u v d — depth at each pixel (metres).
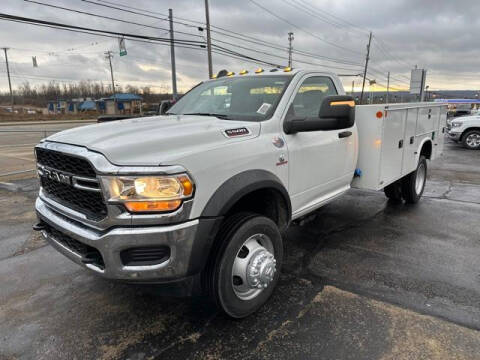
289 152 3.20
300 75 3.60
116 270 2.27
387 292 3.21
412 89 26.05
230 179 2.58
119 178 2.17
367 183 4.42
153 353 2.48
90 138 2.50
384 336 2.61
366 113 4.26
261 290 2.91
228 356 2.44
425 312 2.90
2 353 2.49
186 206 2.29
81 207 2.49
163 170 2.20
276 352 2.47
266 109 3.29
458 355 2.40
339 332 2.67
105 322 2.84
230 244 2.59
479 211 5.68
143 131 2.66
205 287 2.66
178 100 4.40
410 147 5.24
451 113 30.12
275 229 2.99
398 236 4.58
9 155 12.98
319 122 3.05
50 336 2.67
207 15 23.44
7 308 3.04
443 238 4.51
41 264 3.85
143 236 2.21
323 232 4.74
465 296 3.13
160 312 2.97
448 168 9.91
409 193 5.81
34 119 51.12
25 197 6.61
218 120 3.15
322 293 3.21
